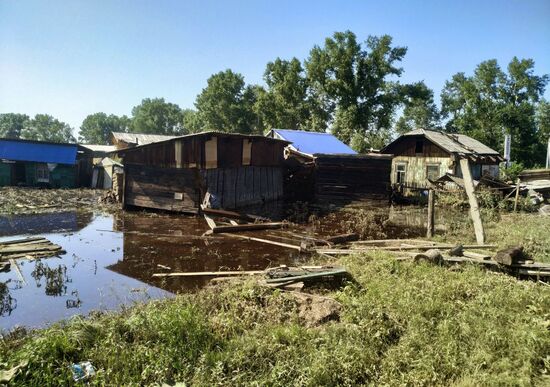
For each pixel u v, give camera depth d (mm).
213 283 8391
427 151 27828
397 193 25000
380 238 14070
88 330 5359
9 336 5758
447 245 10930
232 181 18828
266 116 53500
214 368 4734
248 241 13047
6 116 112562
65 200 22156
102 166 29828
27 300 7477
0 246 11195
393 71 46000
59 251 11078
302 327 5934
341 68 45688
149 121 93500
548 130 56812
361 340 5398
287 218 18391
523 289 7133
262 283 7363
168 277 9055
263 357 5062
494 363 4840
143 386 4504
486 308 6285
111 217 17281
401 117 77812
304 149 27078
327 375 4609
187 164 17266
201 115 67375
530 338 5195
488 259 8992
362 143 42031
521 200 20922
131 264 10109
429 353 5062
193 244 12492
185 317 5574
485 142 50406
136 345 5090
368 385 4578
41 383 4273
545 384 4527
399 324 5902
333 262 9969
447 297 6953
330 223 17344
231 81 63312
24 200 21250
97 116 113688
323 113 51469
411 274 8320
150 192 18750
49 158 28828
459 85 62781
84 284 8438
